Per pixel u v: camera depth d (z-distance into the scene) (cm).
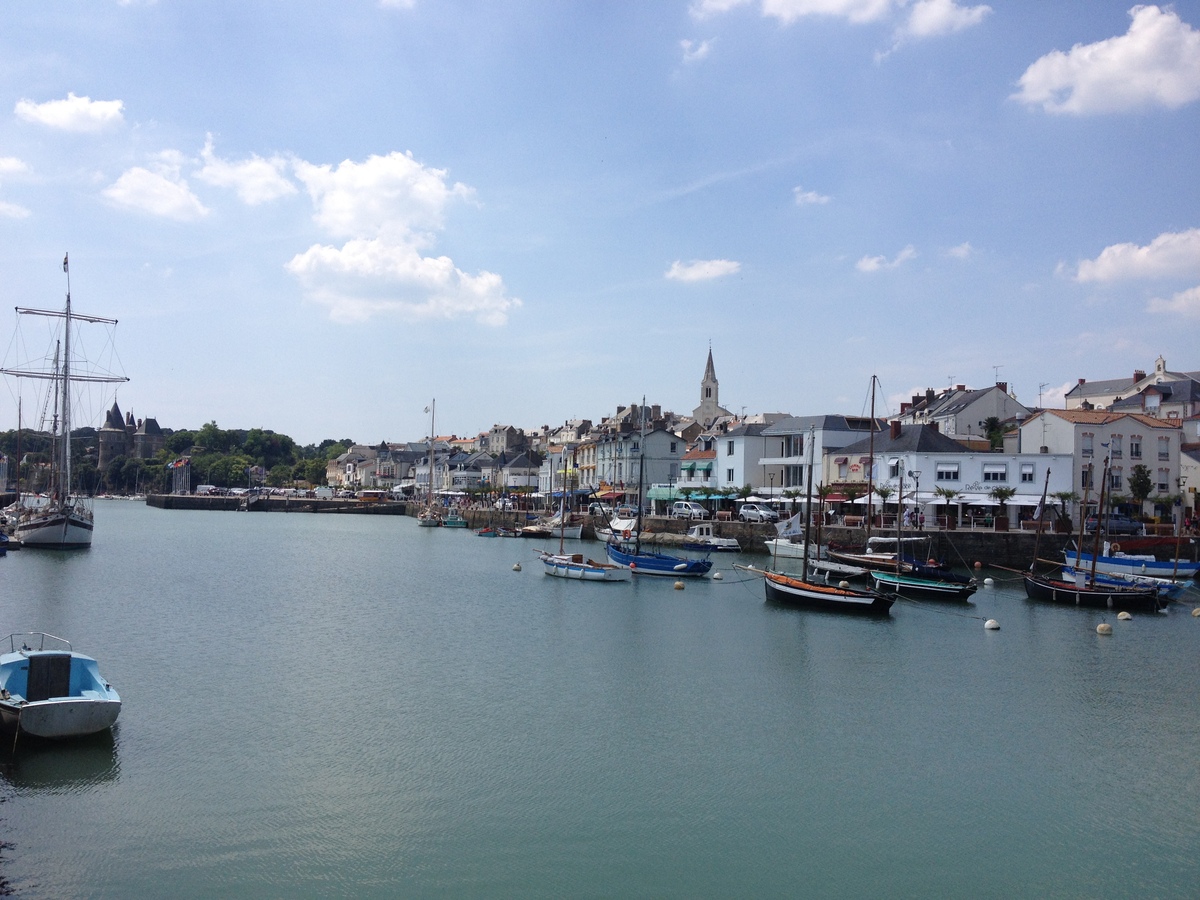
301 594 6500
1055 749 3159
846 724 3391
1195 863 2372
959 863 2350
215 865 2211
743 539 9994
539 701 3606
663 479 14400
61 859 2216
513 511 14938
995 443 11394
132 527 14788
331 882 2152
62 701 2817
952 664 4366
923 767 2975
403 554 10075
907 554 7994
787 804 2666
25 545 9612
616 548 8350
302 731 3162
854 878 2264
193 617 5356
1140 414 10394
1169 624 5569
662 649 4606
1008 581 7594
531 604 6109
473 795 2661
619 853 2344
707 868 2286
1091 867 2345
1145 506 9481
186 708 3388
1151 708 3653
